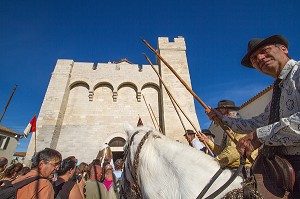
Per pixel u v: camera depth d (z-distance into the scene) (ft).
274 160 4.73
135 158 6.43
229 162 7.30
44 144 47.67
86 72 61.11
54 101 53.88
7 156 76.64
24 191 8.13
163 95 55.72
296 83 4.66
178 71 59.67
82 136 53.16
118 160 23.88
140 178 6.25
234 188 4.79
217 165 5.78
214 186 5.05
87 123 55.06
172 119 51.98
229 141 7.94
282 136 4.30
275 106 5.34
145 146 6.51
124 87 61.16
